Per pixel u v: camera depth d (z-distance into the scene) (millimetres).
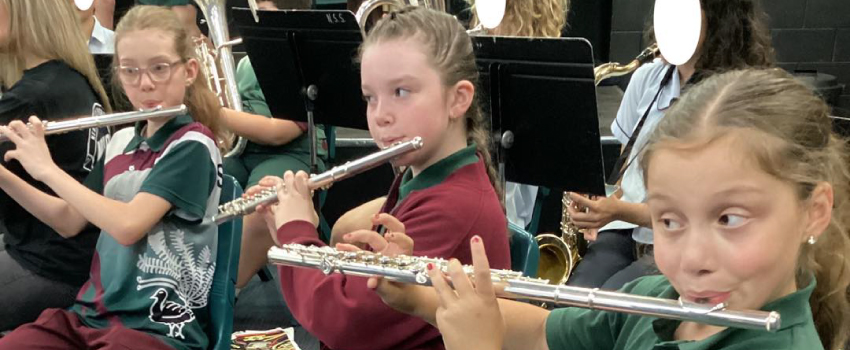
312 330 1428
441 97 1435
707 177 842
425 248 1355
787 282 911
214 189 1919
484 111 1995
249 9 2418
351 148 3514
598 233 2533
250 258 2344
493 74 1951
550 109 1933
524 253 1717
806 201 874
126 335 1781
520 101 1969
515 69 1927
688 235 870
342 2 4016
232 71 2916
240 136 2869
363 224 1709
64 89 2123
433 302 1205
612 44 4957
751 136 840
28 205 1967
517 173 2074
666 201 877
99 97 2271
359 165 1462
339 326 1382
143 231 1793
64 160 2135
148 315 1835
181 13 3340
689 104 908
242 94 3076
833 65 4863
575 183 1997
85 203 1771
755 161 835
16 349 1768
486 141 1771
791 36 4840
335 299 1380
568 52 1817
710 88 918
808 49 4852
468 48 1499
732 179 836
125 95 2277
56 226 2012
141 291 1846
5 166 2068
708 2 2172
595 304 996
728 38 2186
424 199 1413
